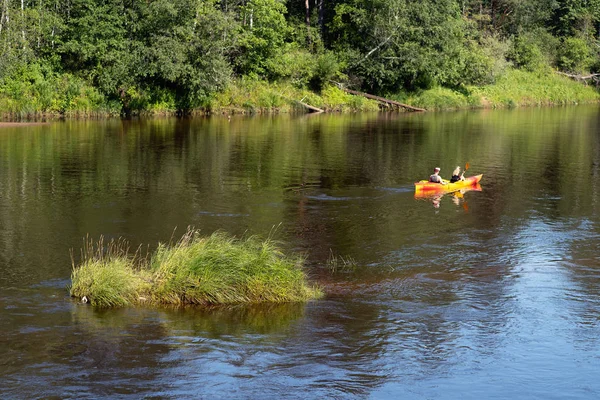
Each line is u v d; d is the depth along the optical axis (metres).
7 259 13.66
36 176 22.73
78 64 45.84
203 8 48.34
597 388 8.59
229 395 8.21
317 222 17.27
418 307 11.28
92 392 8.17
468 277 12.95
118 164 25.52
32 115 42.59
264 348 9.54
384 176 24.00
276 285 11.59
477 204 19.62
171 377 8.61
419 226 17.00
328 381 8.62
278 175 23.80
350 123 43.72
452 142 34.12
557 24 79.94
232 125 41.09
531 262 13.95
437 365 9.14
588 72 74.56
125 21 46.44
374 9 57.06
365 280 12.75
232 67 51.50
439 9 59.06
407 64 56.34
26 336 9.72
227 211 18.28
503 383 8.69
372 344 9.76
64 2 46.47
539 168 26.22
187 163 26.06
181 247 12.45
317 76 55.34
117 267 11.77
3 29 43.09
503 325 10.52
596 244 15.40
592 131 40.09
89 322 10.32
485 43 66.88
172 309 11.00
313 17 61.31
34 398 7.99
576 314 11.01
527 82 68.69
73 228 16.23
